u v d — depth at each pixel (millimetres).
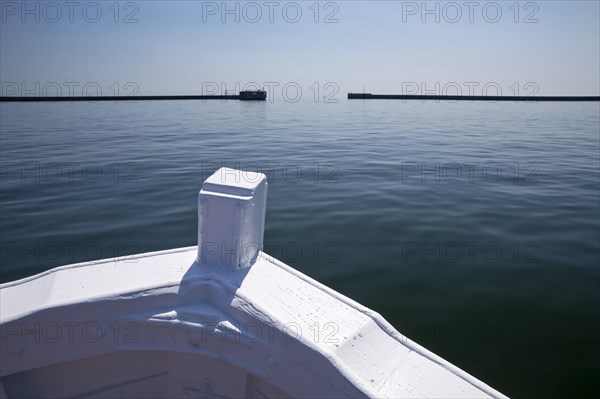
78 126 25234
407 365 1689
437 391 1593
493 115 41781
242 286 1746
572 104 78312
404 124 29594
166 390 1871
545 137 22391
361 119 34250
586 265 5855
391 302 4957
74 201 8789
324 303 1812
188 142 18266
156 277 1772
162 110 44188
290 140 19484
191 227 7254
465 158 14891
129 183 10359
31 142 17625
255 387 1784
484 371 3836
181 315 1677
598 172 12711
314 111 45531
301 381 1590
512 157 15328
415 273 5621
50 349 1666
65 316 1636
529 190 10219
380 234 7023
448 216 8016
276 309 1695
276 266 1991
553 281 5410
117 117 33312
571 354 4051
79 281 1769
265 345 1614
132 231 7051
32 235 6852
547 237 6941
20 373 1702
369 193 9688
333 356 1524
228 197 1777
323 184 10562
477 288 5246
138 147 16484
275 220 7707
